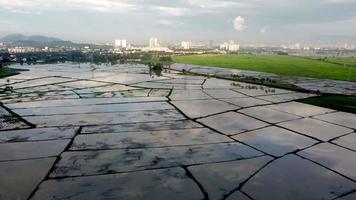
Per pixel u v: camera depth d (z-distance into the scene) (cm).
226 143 1784
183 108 2730
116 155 1570
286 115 2500
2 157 1525
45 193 1176
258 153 1636
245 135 1945
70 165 1438
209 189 1238
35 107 2708
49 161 1480
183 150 1659
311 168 1455
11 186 1230
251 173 1389
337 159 1571
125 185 1255
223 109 2705
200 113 2536
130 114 2467
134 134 1927
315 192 1231
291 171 1418
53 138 1828
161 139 1839
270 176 1362
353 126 2184
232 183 1291
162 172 1381
